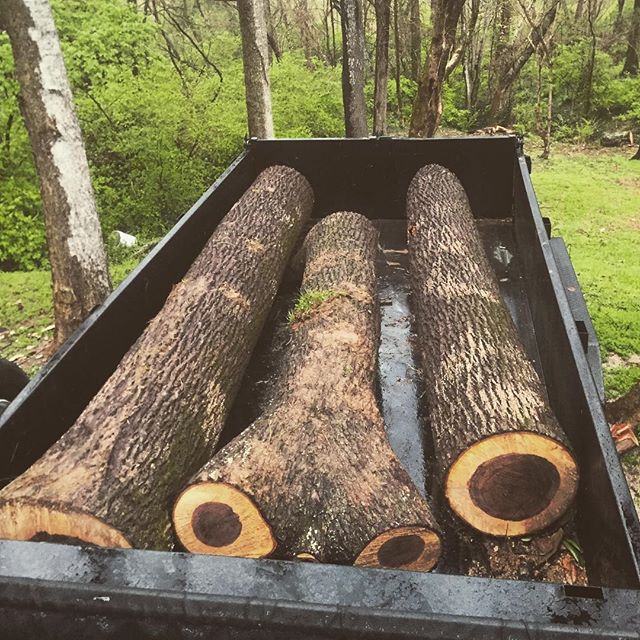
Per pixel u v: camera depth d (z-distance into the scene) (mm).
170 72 11008
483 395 2537
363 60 8766
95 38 10102
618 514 1701
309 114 12555
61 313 5418
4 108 8484
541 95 18609
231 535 2174
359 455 2398
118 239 9359
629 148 15828
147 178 10461
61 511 2045
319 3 25750
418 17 17078
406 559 2158
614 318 5988
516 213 4820
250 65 8164
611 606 1269
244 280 3637
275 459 2312
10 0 4633
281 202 4605
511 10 17172
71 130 5023
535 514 2320
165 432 2451
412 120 9258
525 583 1322
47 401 2500
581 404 2238
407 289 4273
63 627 1441
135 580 1377
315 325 3291
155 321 3109
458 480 2332
